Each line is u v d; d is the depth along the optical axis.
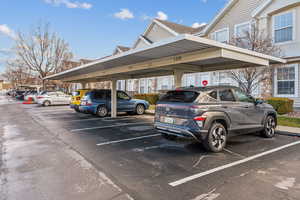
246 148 5.43
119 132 7.61
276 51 11.30
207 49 5.79
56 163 4.33
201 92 5.10
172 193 3.04
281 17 12.23
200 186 3.26
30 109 16.78
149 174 3.74
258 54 6.51
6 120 10.65
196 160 4.50
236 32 14.36
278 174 3.71
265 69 10.68
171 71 10.06
